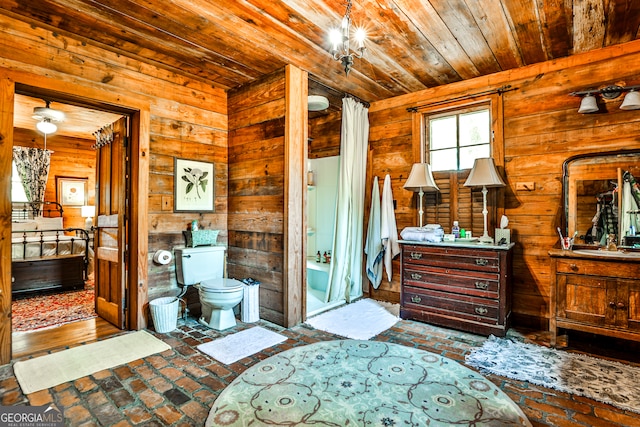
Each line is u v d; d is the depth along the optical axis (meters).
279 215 3.06
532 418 1.66
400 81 3.40
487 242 3.00
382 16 2.23
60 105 3.63
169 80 3.14
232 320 3.02
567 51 2.75
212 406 1.75
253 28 2.40
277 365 2.22
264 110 3.23
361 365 2.22
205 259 3.26
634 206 2.58
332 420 1.63
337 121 4.51
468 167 3.43
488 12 2.19
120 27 2.40
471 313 2.85
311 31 2.44
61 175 6.61
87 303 3.83
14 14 2.23
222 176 3.62
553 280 2.52
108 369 2.17
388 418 1.64
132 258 2.93
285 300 2.99
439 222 3.56
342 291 3.86
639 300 2.21
